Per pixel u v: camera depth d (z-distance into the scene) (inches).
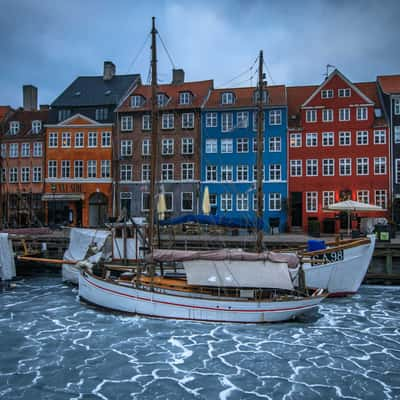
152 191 650.2
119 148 1571.1
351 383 406.3
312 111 1451.8
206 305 594.2
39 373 423.8
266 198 1465.3
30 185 1626.5
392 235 1123.9
